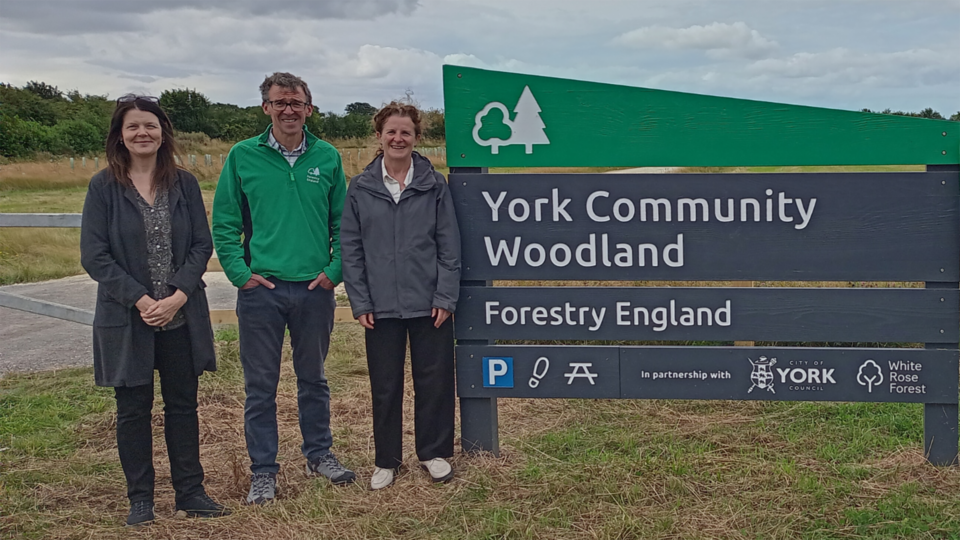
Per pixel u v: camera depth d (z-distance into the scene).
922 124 3.59
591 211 3.81
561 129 3.79
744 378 3.79
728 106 3.69
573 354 3.89
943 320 3.66
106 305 3.17
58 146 39.06
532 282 6.38
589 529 3.16
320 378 3.81
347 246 3.55
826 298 3.72
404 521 3.30
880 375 3.71
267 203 3.54
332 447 4.24
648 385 3.86
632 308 3.83
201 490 3.46
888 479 3.54
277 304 3.58
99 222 3.12
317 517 3.34
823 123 3.64
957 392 3.66
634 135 3.76
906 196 3.63
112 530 3.28
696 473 3.65
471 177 3.85
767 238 3.73
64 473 3.91
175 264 3.25
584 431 4.33
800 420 4.34
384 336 3.57
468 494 3.53
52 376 5.64
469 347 3.94
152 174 3.23
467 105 3.82
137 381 3.19
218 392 5.16
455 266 3.60
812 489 3.44
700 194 3.73
